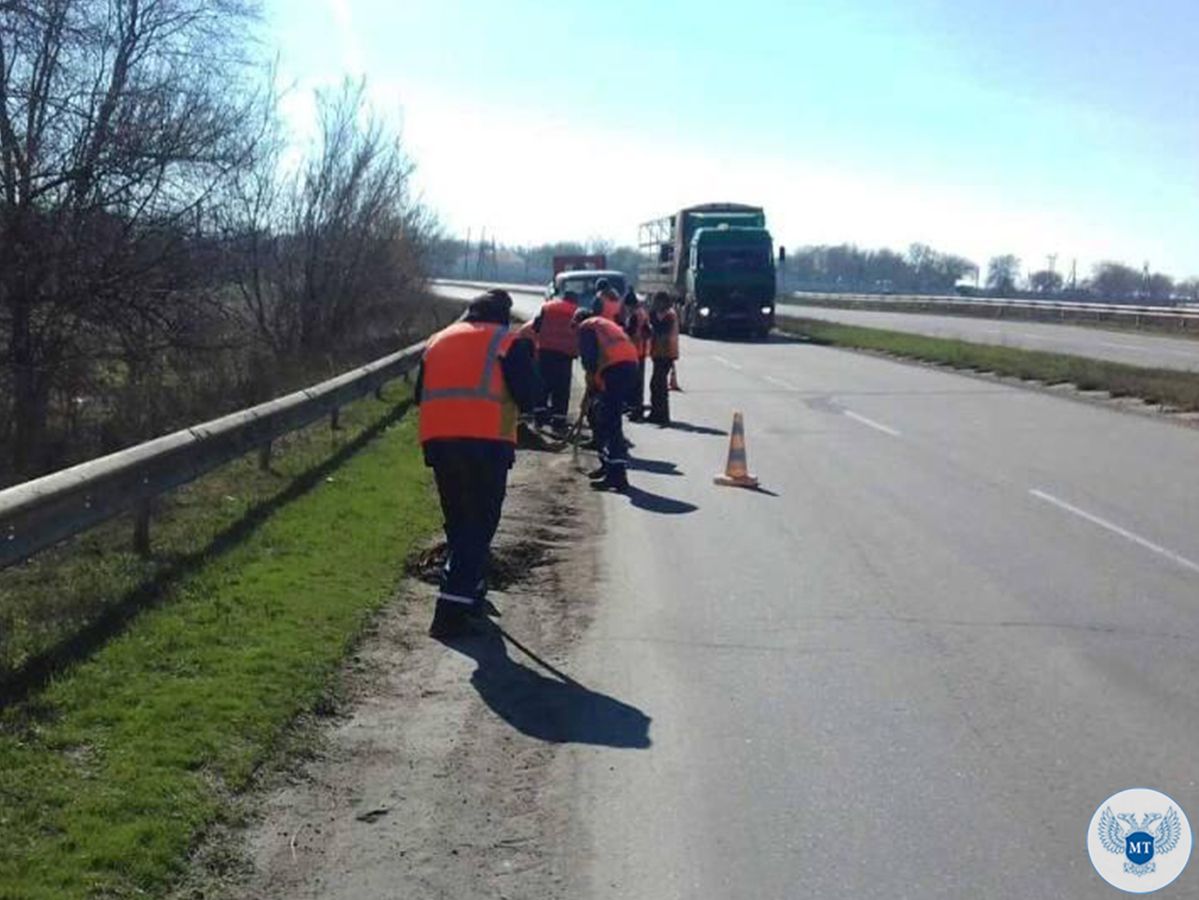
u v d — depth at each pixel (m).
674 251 50.81
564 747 6.27
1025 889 4.84
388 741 6.31
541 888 4.83
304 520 11.04
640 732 6.48
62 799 5.23
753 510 12.80
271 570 9.21
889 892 4.80
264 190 30.25
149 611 7.99
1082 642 8.12
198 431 10.88
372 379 20.19
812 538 11.38
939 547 10.98
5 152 16.95
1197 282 132.75
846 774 5.94
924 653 7.86
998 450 17.14
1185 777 5.92
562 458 16.98
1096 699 7.01
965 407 22.67
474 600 8.20
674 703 6.93
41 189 17.33
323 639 7.66
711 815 5.49
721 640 8.16
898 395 24.95
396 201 37.69
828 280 163.00
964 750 6.24
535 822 5.41
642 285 60.81
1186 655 7.85
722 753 6.20
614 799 5.65
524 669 7.53
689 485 14.41
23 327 17.56
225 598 8.39
